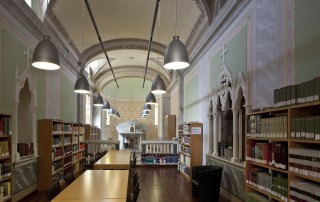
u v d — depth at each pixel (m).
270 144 4.04
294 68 4.22
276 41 4.80
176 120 16.38
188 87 13.07
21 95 7.97
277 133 3.74
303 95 3.27
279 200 3.66
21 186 7.09
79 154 11.88
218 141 8.33
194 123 9.67
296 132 3.29
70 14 9.68
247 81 5.82
